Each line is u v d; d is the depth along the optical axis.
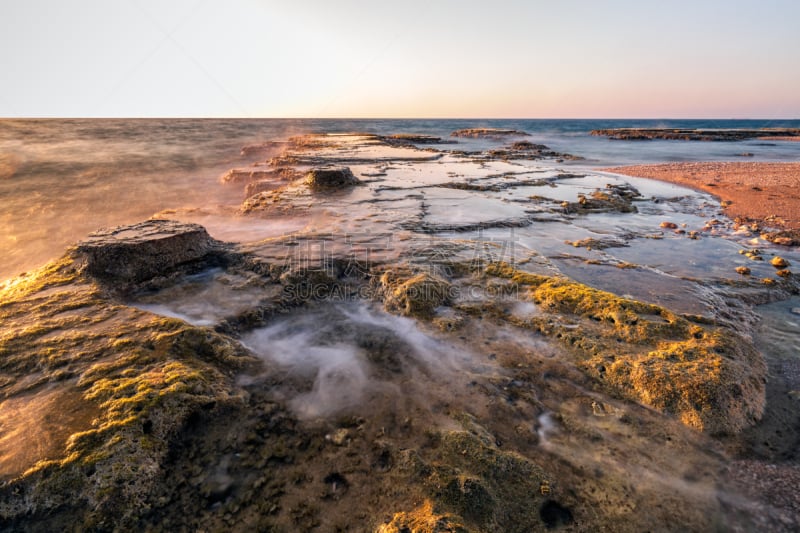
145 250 5.38
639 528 2.42
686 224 9.67
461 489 2.49
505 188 12.87
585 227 8.98
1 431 2.67
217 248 6.36
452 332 4.44
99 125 69.62
